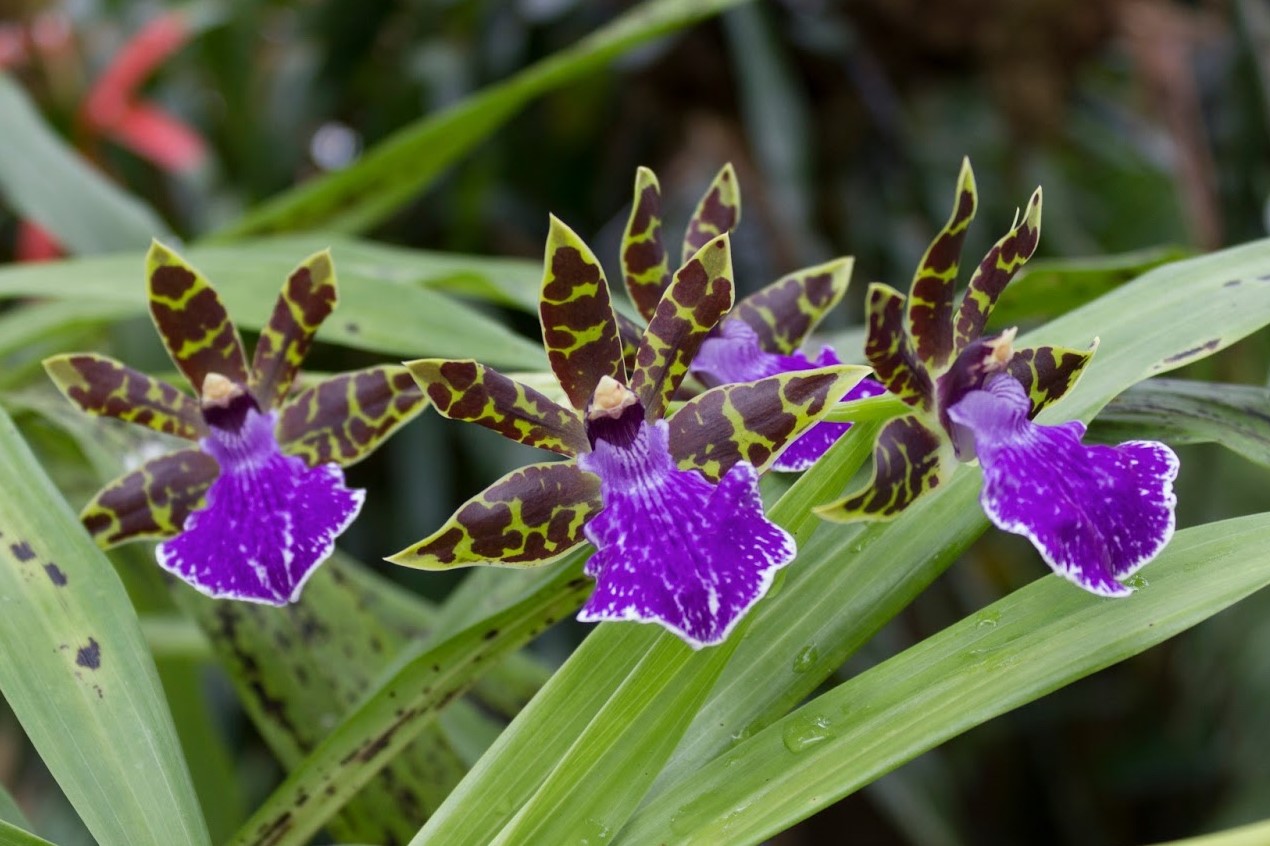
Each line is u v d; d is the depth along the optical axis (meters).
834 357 0.58
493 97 0.71
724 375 0.57
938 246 0.52
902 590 0.53
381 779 0.60
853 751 0.50
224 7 1.12
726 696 0.53
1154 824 1.38
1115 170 1.38
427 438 1.10
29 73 0.98
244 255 0.65
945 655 0.51
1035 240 0.53
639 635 0.52
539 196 1.26
